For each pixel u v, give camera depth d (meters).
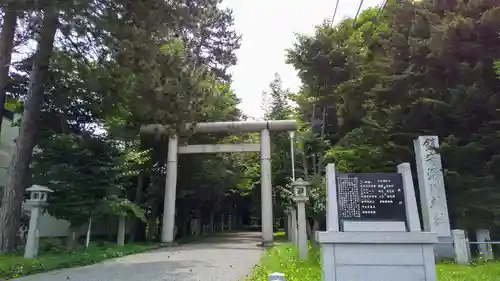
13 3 8.88
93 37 10.63
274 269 8.95
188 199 26.97
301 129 27.06
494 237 12.36
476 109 12.45
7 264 9.27
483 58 12.55
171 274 9.12
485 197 12.09
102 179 14.52
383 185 6.76
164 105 12.41
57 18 10.48
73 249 13.77
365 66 18.17
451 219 13.46
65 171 13.95
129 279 8.41
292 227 17.55
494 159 11.71
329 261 6.24
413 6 15.96
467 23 12.24
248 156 32.66
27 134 12.63
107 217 17.28
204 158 25.55
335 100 23.78
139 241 22.27
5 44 12.71
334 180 6.85
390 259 6.20
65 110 16.11
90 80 12.03
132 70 11.25
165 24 11.21
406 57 15.43
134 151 17.75
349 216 6.56
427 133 13.63
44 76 12.95
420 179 12.54
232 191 32.94
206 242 23.12
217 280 8.11
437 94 13.48
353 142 18.19
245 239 26.70
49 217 18.44
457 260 10.42
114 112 15.59
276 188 28.73
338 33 23.27
